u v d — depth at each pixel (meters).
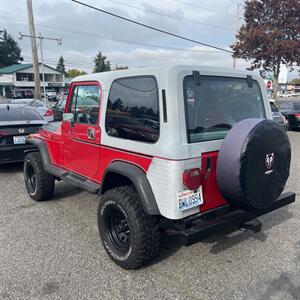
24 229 4.19
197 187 2.85
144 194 2.93
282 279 3.10
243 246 3.73
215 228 2.94
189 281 3.08
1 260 3.43
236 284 3.03
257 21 19.72
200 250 3.64
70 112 4.23
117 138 3.33
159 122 2.82
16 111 7.37
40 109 14.24
